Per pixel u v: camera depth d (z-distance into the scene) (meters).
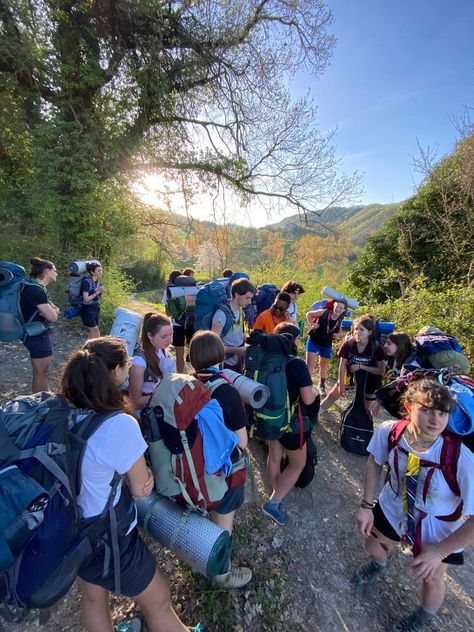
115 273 9.55
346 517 2.91
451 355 2.61
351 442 3.70
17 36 8.48
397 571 2.42
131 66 9.33
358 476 3.45
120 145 9.99
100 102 9.70
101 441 1.34
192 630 1.88
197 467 1.72
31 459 1.25
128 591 1.50
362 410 3.68
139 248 15.26
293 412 2.51
